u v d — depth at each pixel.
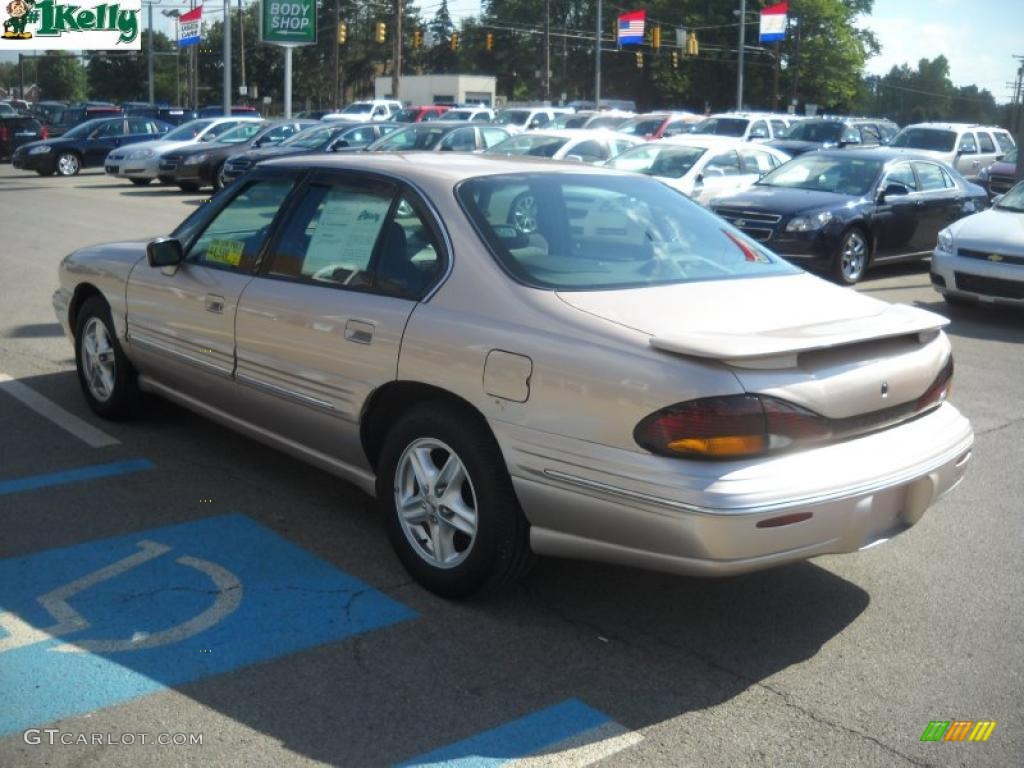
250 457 5.73
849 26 77.31
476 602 4.10
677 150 15.59
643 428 3.41
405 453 4.18
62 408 6.54
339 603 4.07
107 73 105.06
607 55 84.81
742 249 4.64
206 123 26.48
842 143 24.53
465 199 4.26
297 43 36.41
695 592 4.27
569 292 3.89
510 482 3.84
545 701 3.43
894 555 4.71
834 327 3.72
